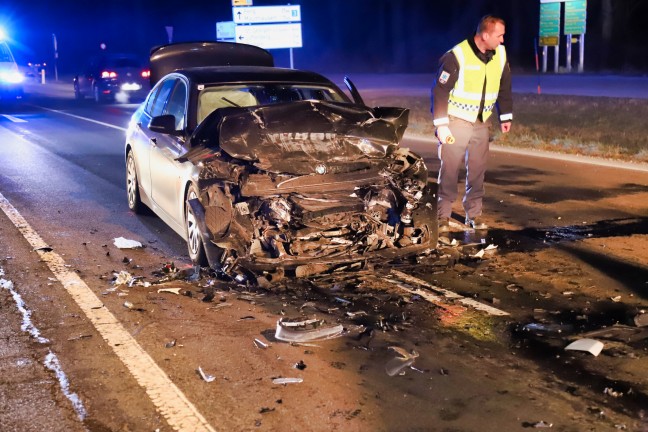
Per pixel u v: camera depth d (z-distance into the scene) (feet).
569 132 50.08
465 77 24.84
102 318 17.84
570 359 15.51
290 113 21.98
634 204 30.19
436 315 18.11
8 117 73.51
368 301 19.03
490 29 24.30
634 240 24.89
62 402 13.66
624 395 13.89
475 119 25.57
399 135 23.40
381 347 16.12
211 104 24.49
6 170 40.45
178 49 34.94
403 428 12.71
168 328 17.21
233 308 18.53
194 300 19.12
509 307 18.67
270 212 19.99
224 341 16.46
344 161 21.48
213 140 22.02
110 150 48.88
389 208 21.36
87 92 92.73
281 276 20.40
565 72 107.96
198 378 14.62
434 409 13.37
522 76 105.81
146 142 26.78
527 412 13.25
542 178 36.35
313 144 21.45
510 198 31.78
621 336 16.66
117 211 30.12
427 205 22.11
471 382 14.46
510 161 41.86
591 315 18.13
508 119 26.35
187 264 22.71
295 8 91.35
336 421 12.94
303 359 15.52
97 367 15.11
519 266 22.11
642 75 98.53
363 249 21.13
